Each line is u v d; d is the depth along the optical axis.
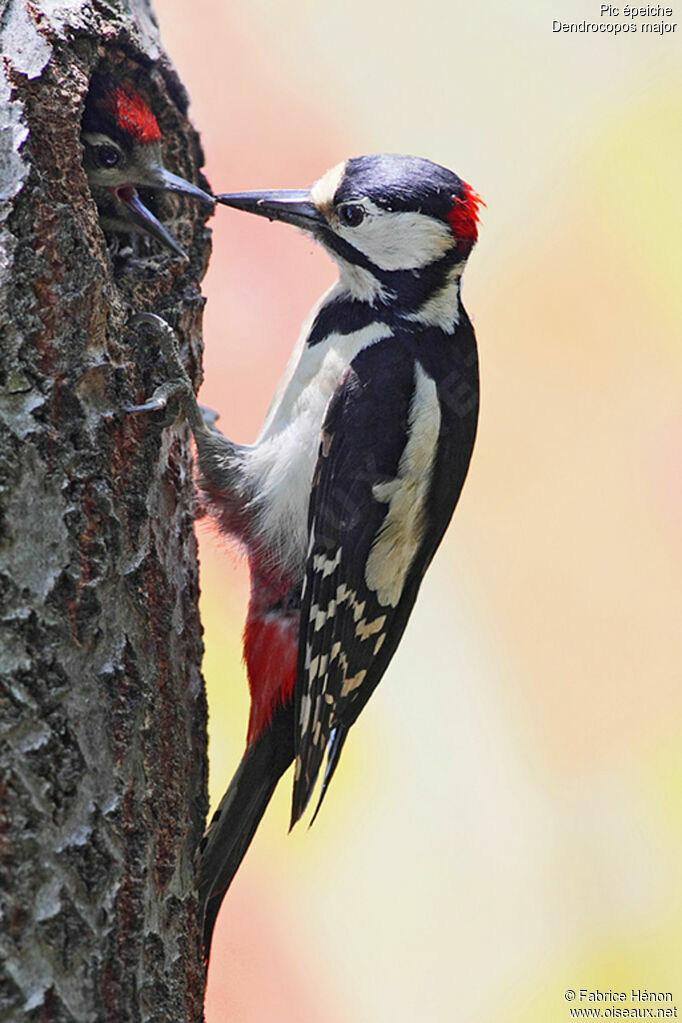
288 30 9.05
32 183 5.04
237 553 6.68
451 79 9.34
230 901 8.88
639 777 9.37
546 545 9.49
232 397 8.61
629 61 9.59
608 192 9.60
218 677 8.39
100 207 6.14
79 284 5.11
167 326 5.76
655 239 9.59
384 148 9.17
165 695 5.49
